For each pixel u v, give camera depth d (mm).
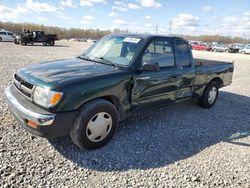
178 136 4277
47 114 3021
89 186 2766
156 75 4219
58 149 3469
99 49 4602
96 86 3359
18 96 3496
